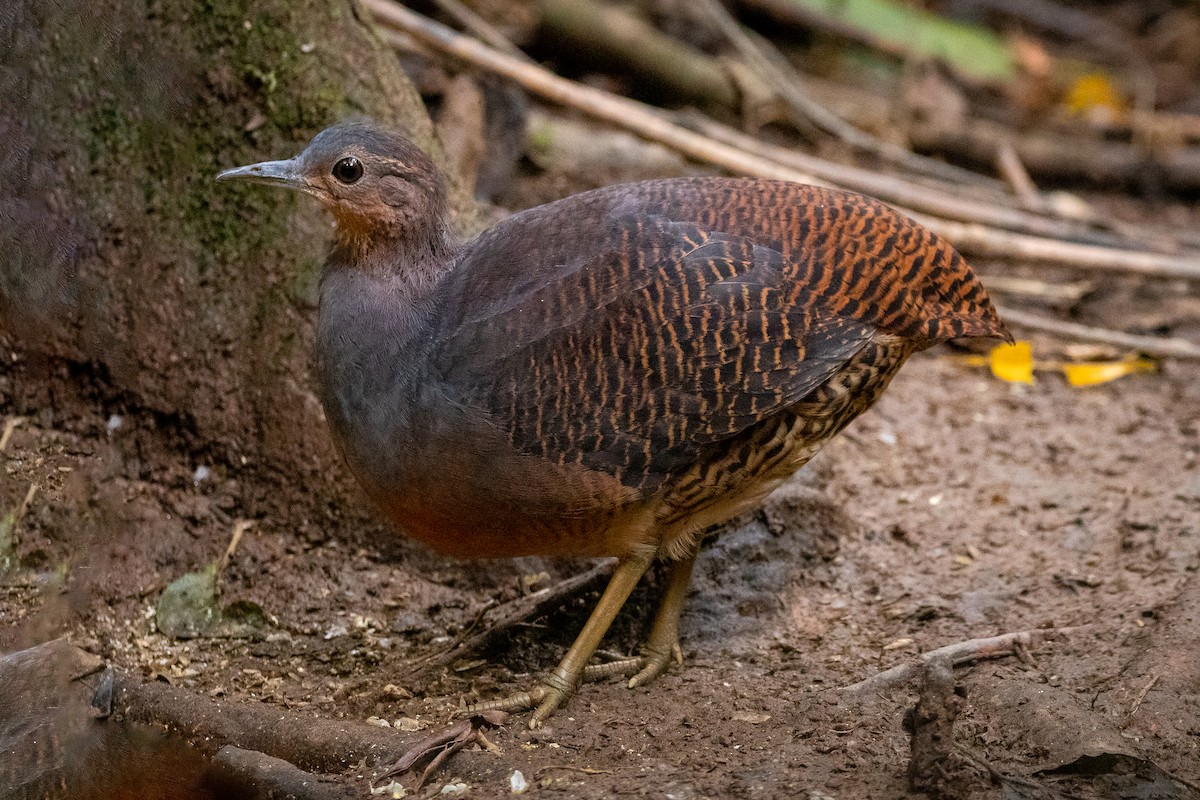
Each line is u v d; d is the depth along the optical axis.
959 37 20.78
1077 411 12.52
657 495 8.34
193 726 8.23
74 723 8.26
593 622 8.69
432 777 7.61
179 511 10.09
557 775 7.52
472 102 13.67
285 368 10.24
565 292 8.02
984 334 8.71
